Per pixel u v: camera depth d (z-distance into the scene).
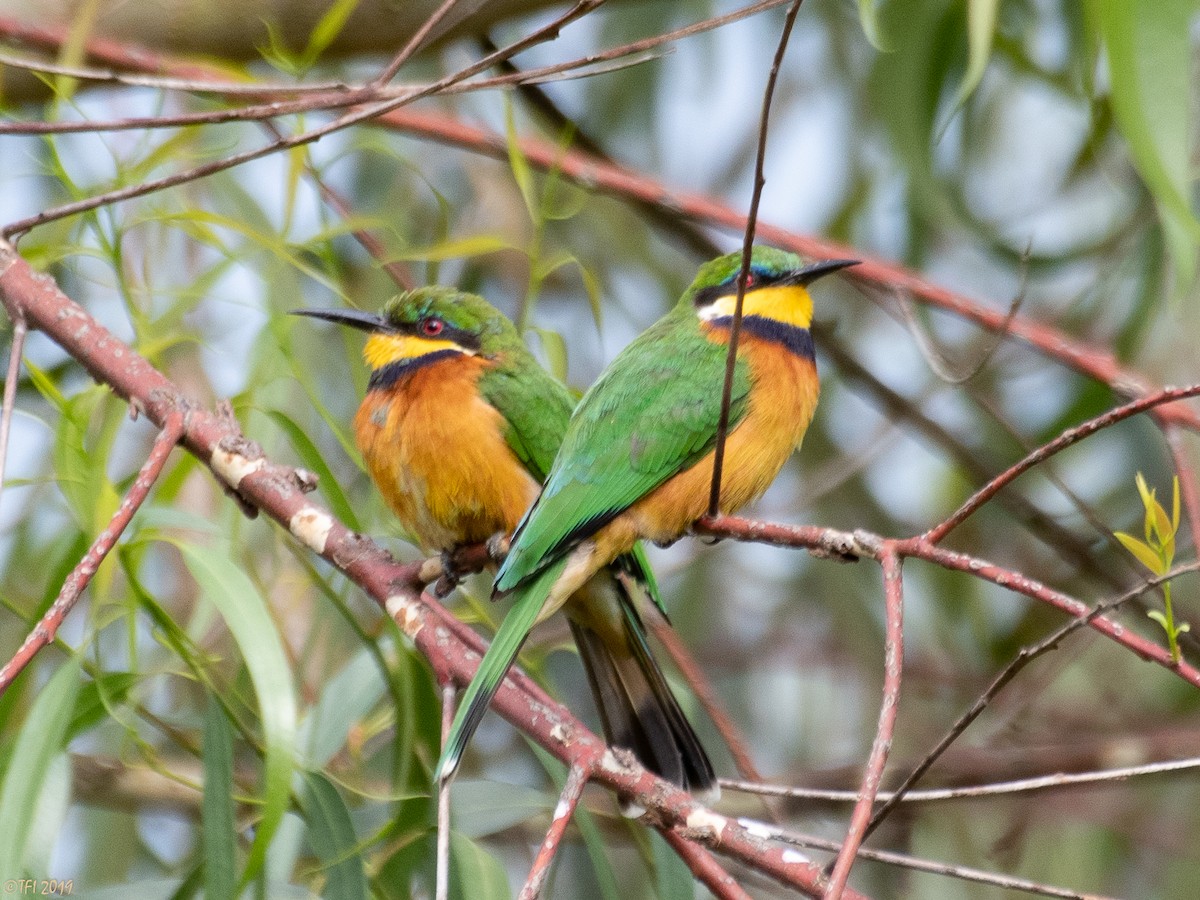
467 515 9.22
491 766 11.66
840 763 12.50
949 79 11.26
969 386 11.48
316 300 11.27
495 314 9.65
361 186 12.35
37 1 9.00
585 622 8.97
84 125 6.52
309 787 7.45
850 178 13.21
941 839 11.81
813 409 9.32
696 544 12.88
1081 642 12.23
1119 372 9.88
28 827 6.23
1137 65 6.68
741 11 6.46
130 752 9.98
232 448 7.24
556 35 6.44
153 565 10.78
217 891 6.89
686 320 9.22
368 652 8.56
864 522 12.73
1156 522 6.07
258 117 6.57
